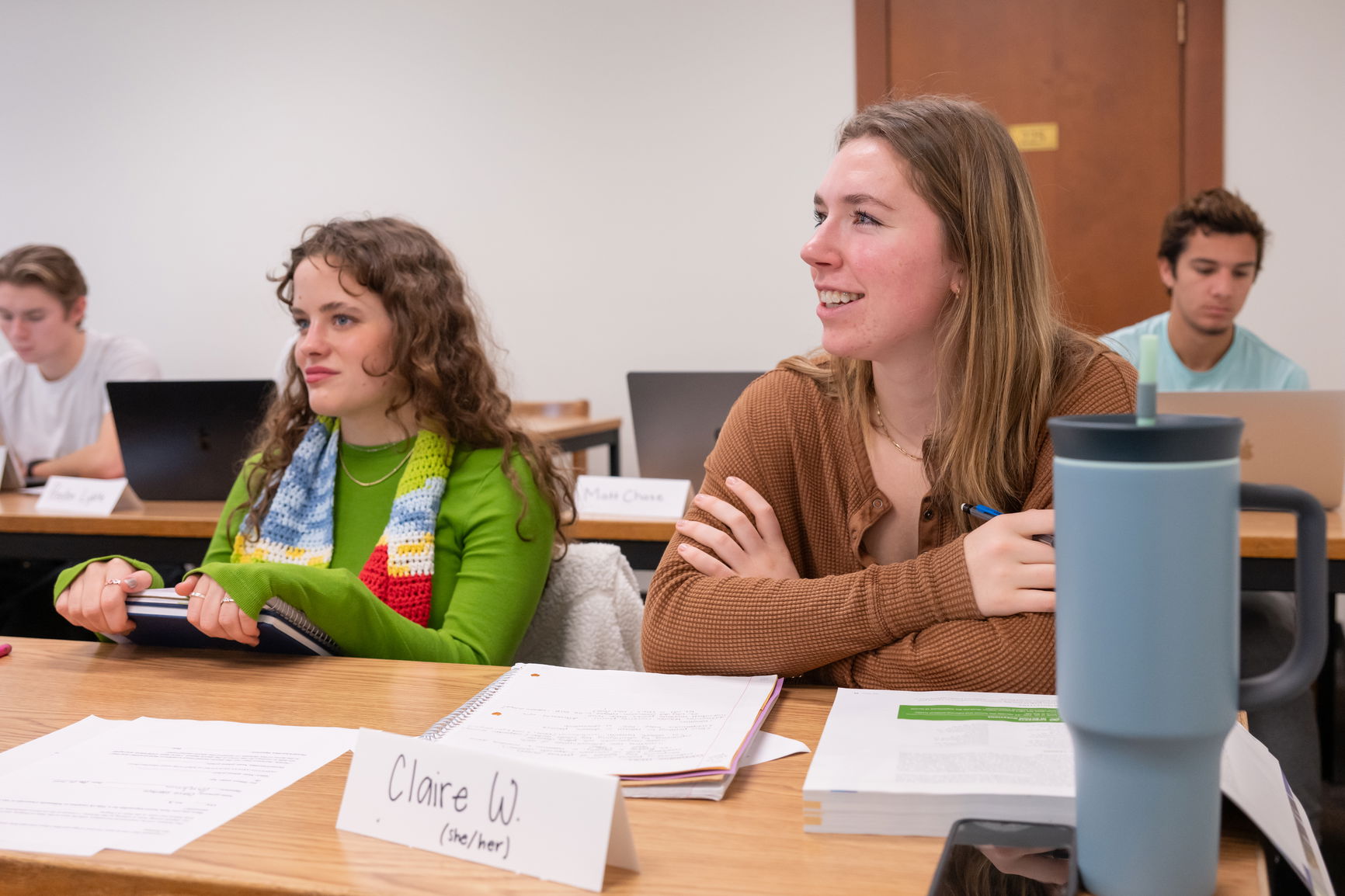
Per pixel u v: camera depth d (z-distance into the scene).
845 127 1.12
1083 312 3.81
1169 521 0.52
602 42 4.18
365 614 1.19
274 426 1.66
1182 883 0.56
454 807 0.67
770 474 1.19
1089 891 0.58
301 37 4.43
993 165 1.05
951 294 1.08
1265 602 2.16
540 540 1.49
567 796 0.64
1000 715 0.82
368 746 0.71
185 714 0.94
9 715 0.94
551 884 0.62
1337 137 3.55
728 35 4.05
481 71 4.30
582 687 0.96
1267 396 1.94
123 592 1.11
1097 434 0.54
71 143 4.68
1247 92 3.61
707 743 0.80
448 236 4.41
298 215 4.52
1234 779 0.67
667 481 2.38
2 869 0.67
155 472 2.57
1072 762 0.71
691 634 1.03
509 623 1.42
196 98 4.56
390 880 0.63
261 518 1.61
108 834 0.70
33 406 3.46
